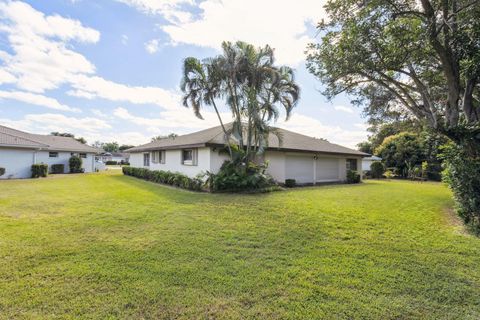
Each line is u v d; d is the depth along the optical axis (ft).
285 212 24.43
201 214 23.56
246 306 9.39
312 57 26.50
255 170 41.42
